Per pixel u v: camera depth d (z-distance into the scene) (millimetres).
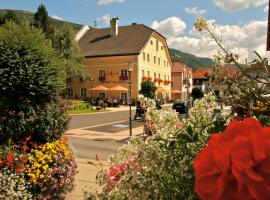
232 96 2266
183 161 2225
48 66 5988
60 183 5684
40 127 5824
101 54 54094
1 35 5828
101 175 3199
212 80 2338
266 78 2174
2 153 5270
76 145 13883
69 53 48844
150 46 56031
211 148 1097
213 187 1051
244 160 1016
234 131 1146
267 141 1027
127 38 55469
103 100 46812
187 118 3092
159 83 59531
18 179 5129
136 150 2928
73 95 56094
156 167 2449
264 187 988
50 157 5555
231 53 2336
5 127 5637
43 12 47781
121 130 19547
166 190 2406
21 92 5773
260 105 2115
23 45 5848
